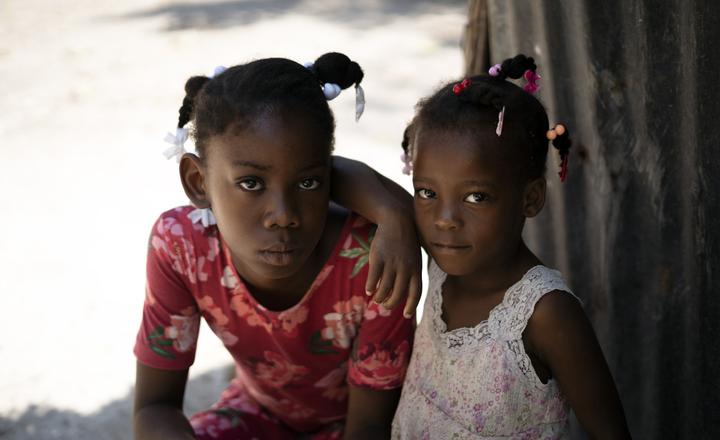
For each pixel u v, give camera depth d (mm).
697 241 1898
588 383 1738
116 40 8992
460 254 1722
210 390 3098
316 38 8562
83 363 3354
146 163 5680
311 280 1905
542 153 1776
